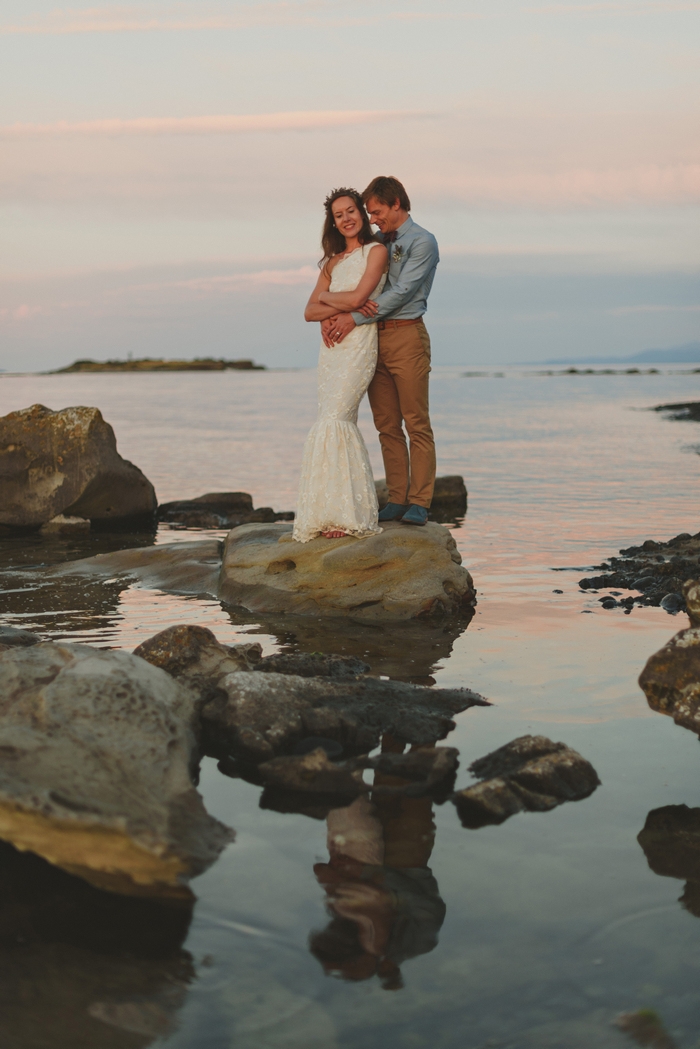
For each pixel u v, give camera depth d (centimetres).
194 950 266
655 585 756
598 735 425
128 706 378
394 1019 236
